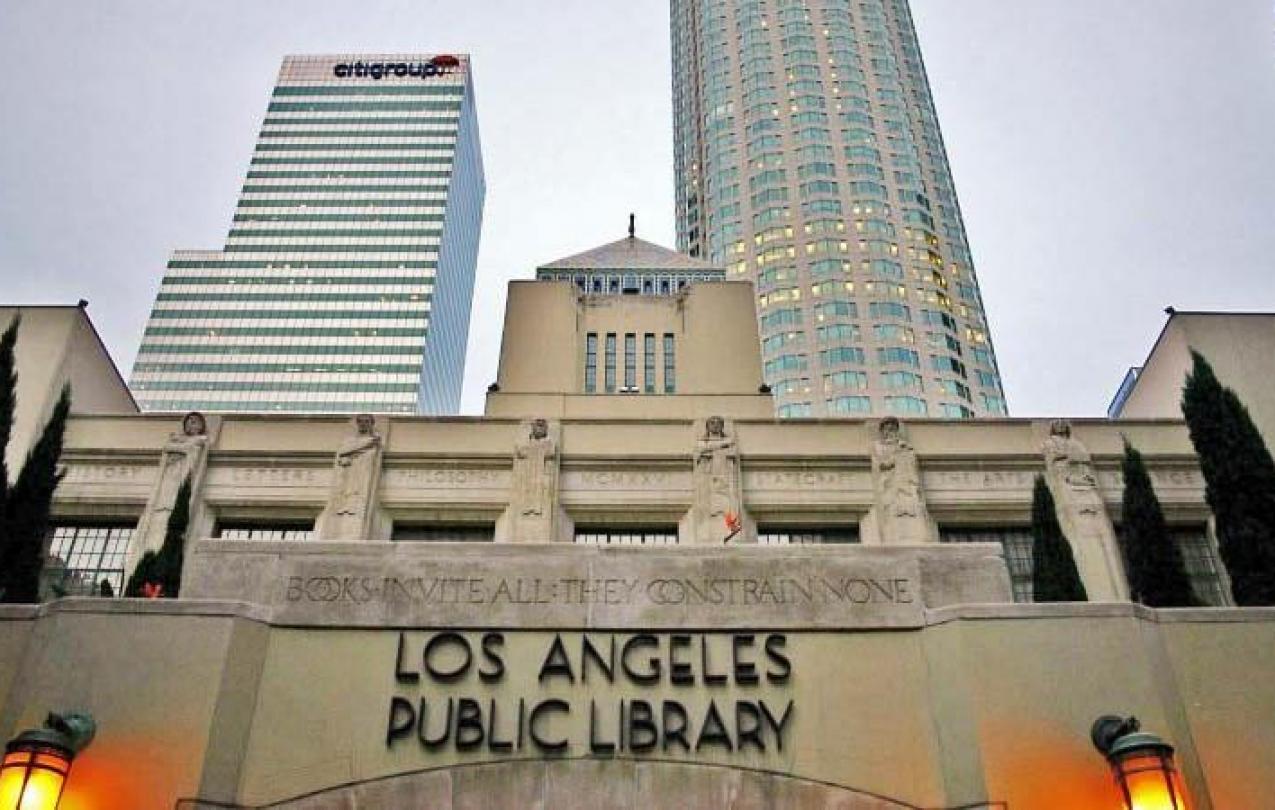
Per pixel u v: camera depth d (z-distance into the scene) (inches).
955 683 350.3
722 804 336.5
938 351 4616.1
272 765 339.9
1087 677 347.3
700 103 5885.8
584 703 355.3
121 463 1047.0
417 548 387.5
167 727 331.6
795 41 5679.1
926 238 5022.1
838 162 5206.7
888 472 1029.8
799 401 4451.3
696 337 1424.7
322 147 6663.4
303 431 1078.4
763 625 372.2
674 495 1033.5
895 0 6141.7
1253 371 1119.6
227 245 6127.0
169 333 5757.9
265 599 374.6
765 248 4972.9
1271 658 366.6
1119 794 323.6
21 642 362.0
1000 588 388.2
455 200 6717.5
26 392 1071.6
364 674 358.6
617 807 335.3
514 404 1240.8
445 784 336.5
